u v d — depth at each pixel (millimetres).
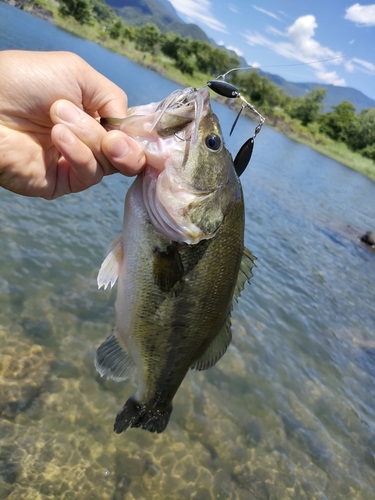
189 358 397
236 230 362
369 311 1496
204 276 360
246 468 688
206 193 332
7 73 282
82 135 279
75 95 306
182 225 326
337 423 862
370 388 1031
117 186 1623
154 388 406
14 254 934
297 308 1270
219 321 389
